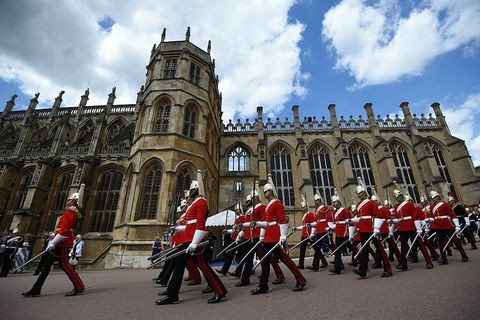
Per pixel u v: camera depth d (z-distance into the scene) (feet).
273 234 21.68
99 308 17.20
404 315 12.82
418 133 119.24
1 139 114.01
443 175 112.68
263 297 19.04
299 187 108.27
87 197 81.92
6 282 33.19
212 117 99.45
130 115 119.96
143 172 70.64
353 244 36.47
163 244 54.75
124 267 58.95
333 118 122.21
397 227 31.83
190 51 91.35
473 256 37.81
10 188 87.71
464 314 12.19
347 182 103.35
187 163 74.28
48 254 22.61
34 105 134.21
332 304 15.92
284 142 119.14
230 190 105.70
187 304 17.84
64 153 92.79
